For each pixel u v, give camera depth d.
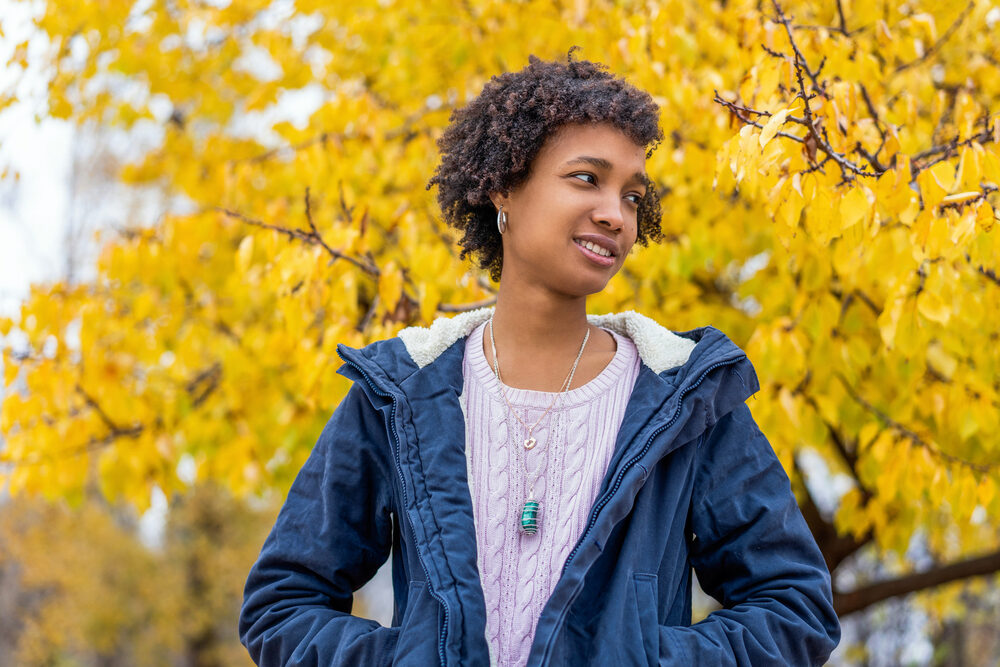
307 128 3.88
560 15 3.61
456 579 1.27
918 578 4.42
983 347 2.95
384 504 1.47
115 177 10.71
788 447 3.13
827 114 2.13
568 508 1.37
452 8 3.79
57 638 14.30
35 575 14.15
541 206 1.42
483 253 1.66
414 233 3.16
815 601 1.37
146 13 4.59
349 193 3.04
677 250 3.36
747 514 1.41
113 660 16.16
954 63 3.39
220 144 4.99
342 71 4.41
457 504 1.33
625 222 1.42
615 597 1.27
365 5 4.05
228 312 4.37
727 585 1.44
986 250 2.36
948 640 7.89
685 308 3.82
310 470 1.53
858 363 3.13
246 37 4.74
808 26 2.71
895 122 2.95
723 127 2.93
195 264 4.15
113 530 14.77
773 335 3.01
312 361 2.95
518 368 1.48
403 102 4.21
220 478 4.45
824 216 2.10
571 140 1.42
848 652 7.99
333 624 1.38
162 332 4.19
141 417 4.07
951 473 3.28
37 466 3.99
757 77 2.38
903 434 3.13
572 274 1.41
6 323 3.91
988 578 6.58
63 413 4.05
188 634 15.12
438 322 1.52
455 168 1.63
